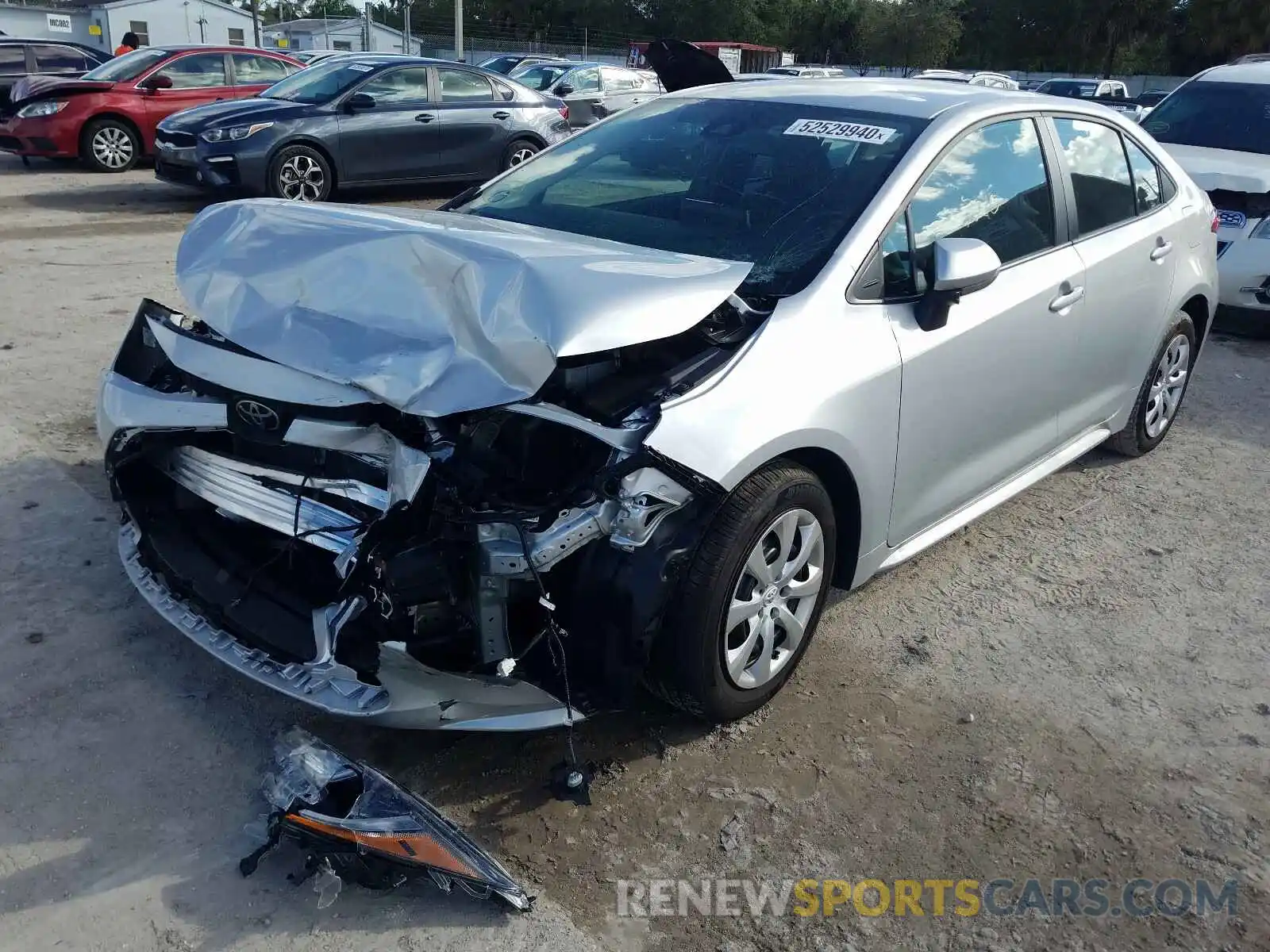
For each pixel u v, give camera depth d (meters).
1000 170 3.78
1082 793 2.92
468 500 2.56
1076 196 4.16
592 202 3.74
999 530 4.51
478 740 2.99
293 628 2.72
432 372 2.48
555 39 64.25
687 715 3.13
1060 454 4.43
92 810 2.64
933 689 3.35
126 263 8.20
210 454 2.84
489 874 2.40
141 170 13.32
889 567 3.49
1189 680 3.47
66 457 4.55
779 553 2.93
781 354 2.87
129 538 3.28
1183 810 2.88
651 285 2.70
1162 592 4.04
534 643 2.58
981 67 67.38
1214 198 7.51
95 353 5.95
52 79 13.19
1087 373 4.29
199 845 2.56
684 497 2.60
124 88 12.82
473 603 2.54
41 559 3.73
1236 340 7.65
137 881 2.44
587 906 2.45
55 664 3.18
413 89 11.43
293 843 2.58
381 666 2.43
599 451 2.68
